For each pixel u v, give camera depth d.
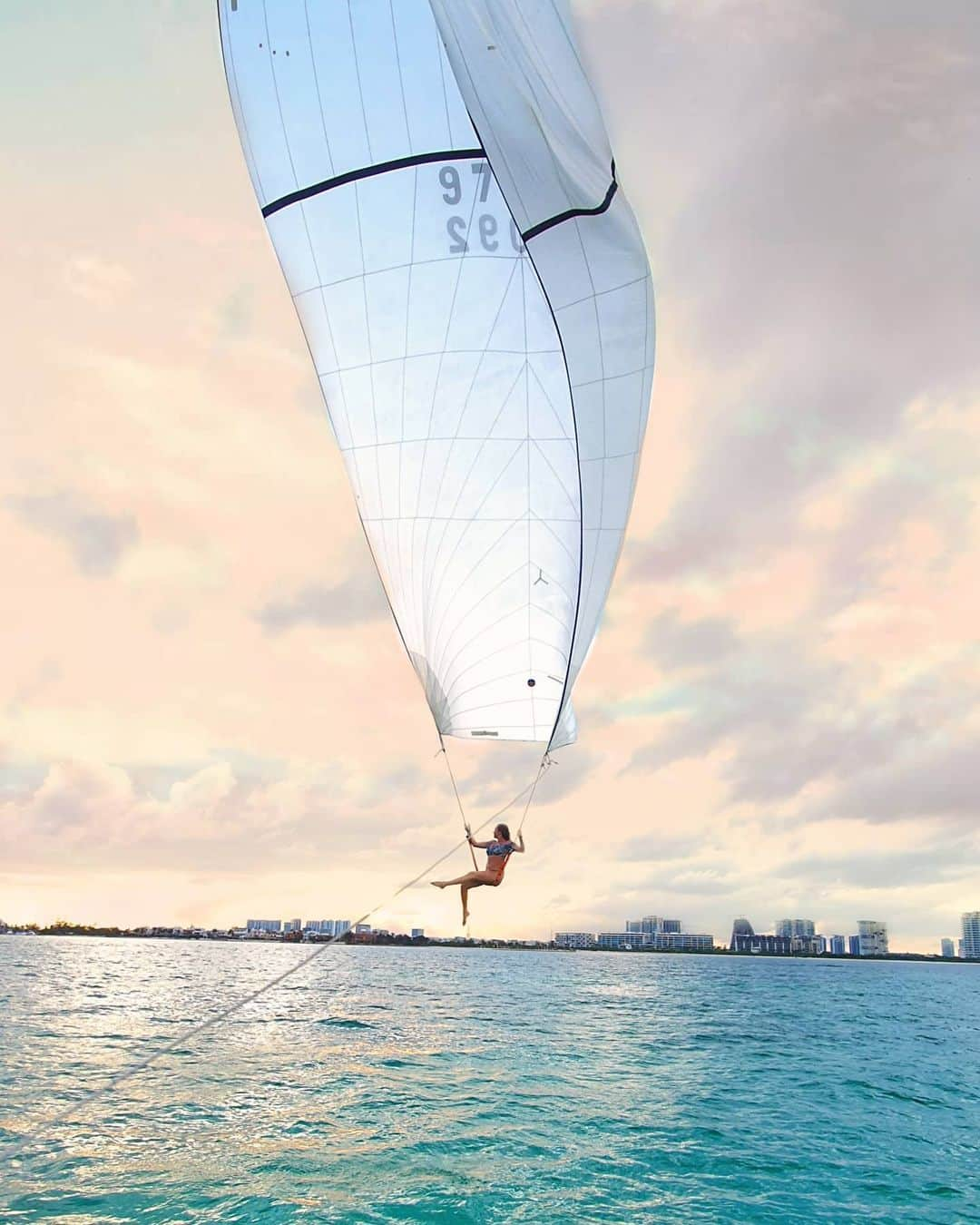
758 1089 15.88
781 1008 34.28
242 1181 9.79
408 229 14.14
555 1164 10.57
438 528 14.56
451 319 14.10
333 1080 15.53
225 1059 17.55
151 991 32.47
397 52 13.66
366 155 14.16
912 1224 8.89
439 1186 9.65
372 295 14.41
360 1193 9.40
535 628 14.41
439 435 14.31
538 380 13.82
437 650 15.06
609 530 14.06
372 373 14.61
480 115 12.22
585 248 13.04
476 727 15.07
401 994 35.22
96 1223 8.55
